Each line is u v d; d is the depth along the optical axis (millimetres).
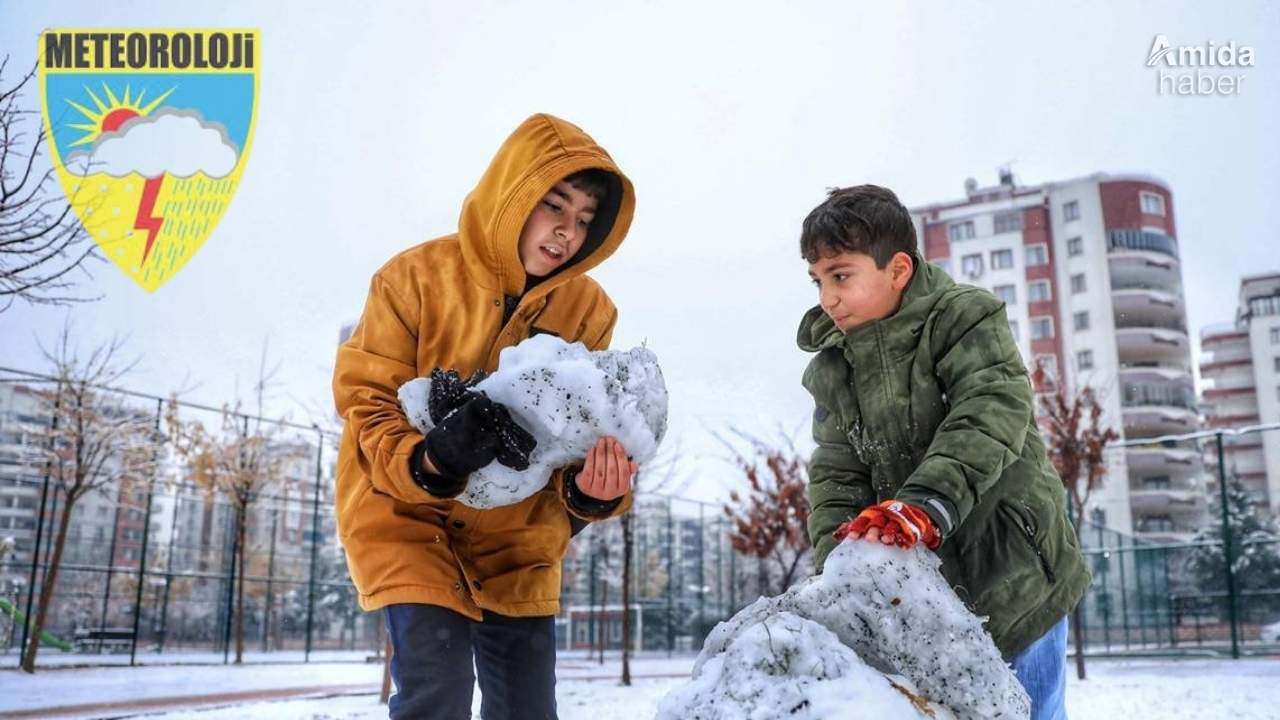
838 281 2215
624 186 2791
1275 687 10609
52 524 17078
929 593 1577
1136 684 11336
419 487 2148
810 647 1433
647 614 30547
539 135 2619
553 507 2564
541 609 2535
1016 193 55500
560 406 2035
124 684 12250
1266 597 22250
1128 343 52469
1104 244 53594
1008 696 1568
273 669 16797
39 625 14367
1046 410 15602
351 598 39531
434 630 2275
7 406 17172
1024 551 2205
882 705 1372
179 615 33312
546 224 2615
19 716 8211
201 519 33656
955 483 1876
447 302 2570
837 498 2402
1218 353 62094
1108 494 50000
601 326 2902
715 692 1436
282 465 20078
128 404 17000
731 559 28953
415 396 2195
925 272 2277
